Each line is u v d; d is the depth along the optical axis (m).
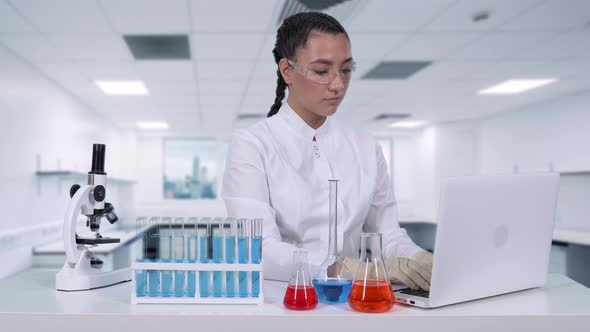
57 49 3.99
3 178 3.97
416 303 0.95
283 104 1.55
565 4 3.22
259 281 1.00
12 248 4.10
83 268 1.19
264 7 3.17
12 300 1.04
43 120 4.81
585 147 5.85
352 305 0.92
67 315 0.90
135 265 1.00
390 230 1.51
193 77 4.90
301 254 0.96
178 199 9.19
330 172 1.48
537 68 4.78
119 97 5.86
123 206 8.51
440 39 3.88
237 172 1.40
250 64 4.45
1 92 3.90
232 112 6.90
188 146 9.31
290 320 0.89
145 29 3.54
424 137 9.11
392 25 3.56
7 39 3.74
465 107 6.93
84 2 3.05
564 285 1.20
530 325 0.90
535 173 1.07
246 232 1.01
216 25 3.47
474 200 0.94
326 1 3.12
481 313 0.91
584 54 4.32
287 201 1.42
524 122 7.08
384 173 1.64
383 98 6.18
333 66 1.24
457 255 0.93
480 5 3.23
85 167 6.27
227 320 0.89
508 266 1.04
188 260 1.01
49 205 5.02
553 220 1.12
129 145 8.54
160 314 0.89
